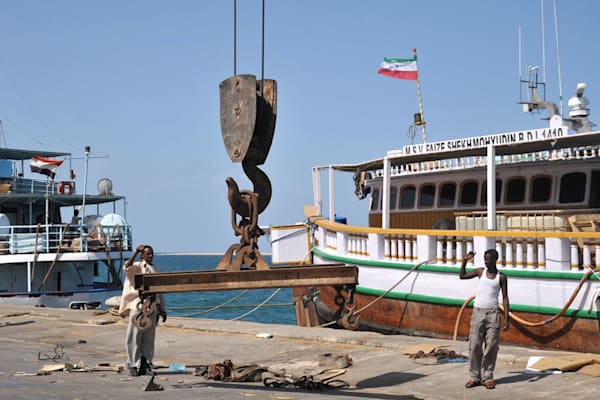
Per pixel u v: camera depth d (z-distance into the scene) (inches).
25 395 348.2
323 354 459.5
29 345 593.6
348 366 447.5
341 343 530.6
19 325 714.2
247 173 341.1
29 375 429.1
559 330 537.0
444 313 608.1
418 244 631.2
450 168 753.0
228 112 334.6
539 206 679.7
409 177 797.9
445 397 354.3
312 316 844.6
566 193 665.6
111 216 1311.5
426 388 375.9
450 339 604.7
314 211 871.7
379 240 671.1
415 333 633.6
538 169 681.0
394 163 753.6
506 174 701.9
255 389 378.9
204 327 625.9
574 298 526.6
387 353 480.7
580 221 555.8
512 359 426.9
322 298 808.3
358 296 695.7
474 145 657.6
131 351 428.5
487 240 577.0
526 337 556.4
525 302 555.5
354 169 854.5
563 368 388.2
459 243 599.8
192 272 342.3
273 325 632.4
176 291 341.1
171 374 437.4
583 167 657.0
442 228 735.7
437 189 767.1
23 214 1384.1
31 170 1363.2
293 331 580.7
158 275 341.4
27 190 1359.5
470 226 634.8
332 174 820.0
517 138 623.2
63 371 444.1
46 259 1175.0
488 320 369.7
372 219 863.1
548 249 543.5
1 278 1197.1
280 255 872.9
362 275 689.0
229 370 417.1
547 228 589.0
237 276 339.6
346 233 732.7
